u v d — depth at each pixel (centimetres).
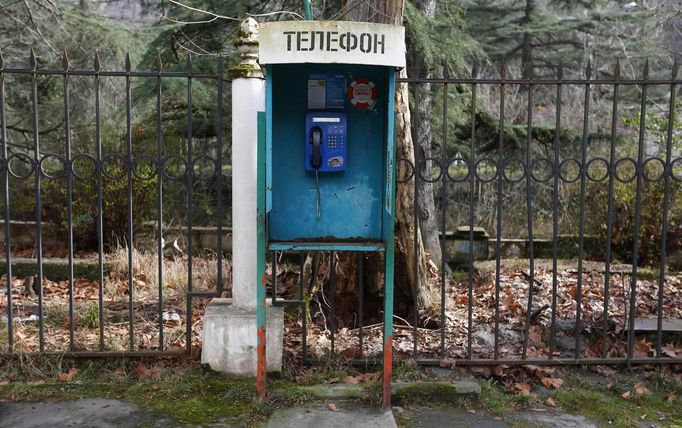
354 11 556
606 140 1152
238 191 428
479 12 1481
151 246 846
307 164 392
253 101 423
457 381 424
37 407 392
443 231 434
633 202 823
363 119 402
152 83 884
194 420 378
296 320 530
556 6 1533
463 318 546
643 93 424
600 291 656
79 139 1091
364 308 561
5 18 1128
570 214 985
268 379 424
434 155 1079
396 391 410
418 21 735
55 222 888
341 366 441
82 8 1215
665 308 595
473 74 430
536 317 540
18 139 1287
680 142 936
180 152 945
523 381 440
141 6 1248
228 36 946
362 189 405
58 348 458
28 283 653
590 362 450
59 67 1193
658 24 1320
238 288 436
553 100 1497
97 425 370
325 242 400
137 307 588
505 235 1038
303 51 352
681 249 830
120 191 846
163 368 438
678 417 403
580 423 390
